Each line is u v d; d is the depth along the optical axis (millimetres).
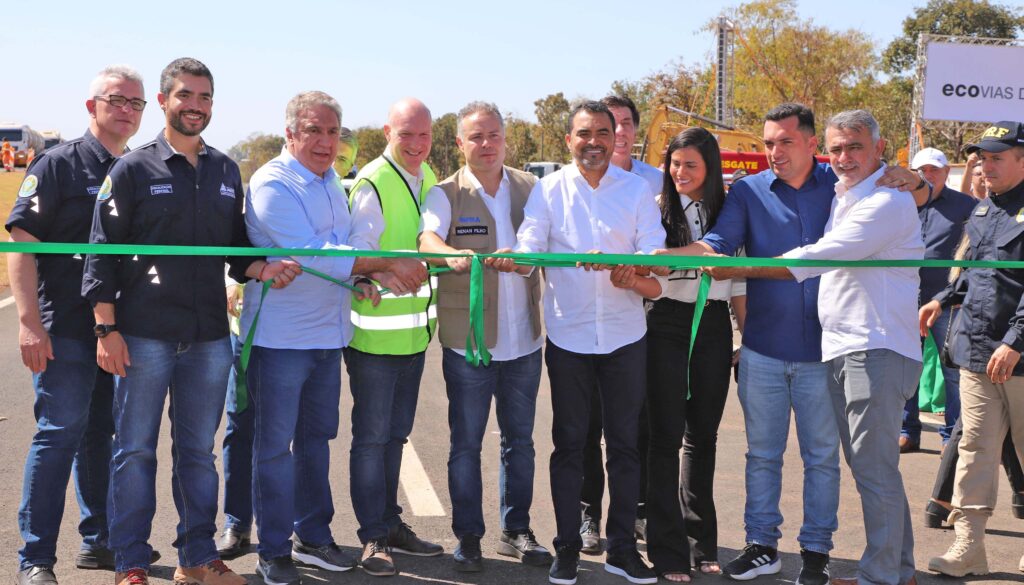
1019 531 5066
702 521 4531
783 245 4410
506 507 4680
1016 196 4484
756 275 4250
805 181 4430
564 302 4363
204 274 3986
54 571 4293
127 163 3877
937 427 7438
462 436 4516
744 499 5574
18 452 6211
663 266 4113
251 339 4078
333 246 4172
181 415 4066
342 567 4414
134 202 3869
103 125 4254
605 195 4406
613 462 4395
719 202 4625
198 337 3969
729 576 4402
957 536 4504
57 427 4051
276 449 4219
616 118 5199
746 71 48438
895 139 50906
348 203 4559
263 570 4250
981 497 4422
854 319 4031
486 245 4559
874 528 4051
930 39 20344
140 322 3873
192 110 3893
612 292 4316
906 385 4031
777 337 4363
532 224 4418
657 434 4422
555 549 4410
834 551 4734
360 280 4395
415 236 4684
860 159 4090
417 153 4613
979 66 20359
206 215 3994
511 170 4793
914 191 4285
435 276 4680
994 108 20453
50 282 4078
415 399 4711
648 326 4445
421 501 5426
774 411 4418
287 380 4211
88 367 4137
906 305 4043
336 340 4320
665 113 21578
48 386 4059
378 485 4441
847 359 4047
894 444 4039
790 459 6414
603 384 4391
